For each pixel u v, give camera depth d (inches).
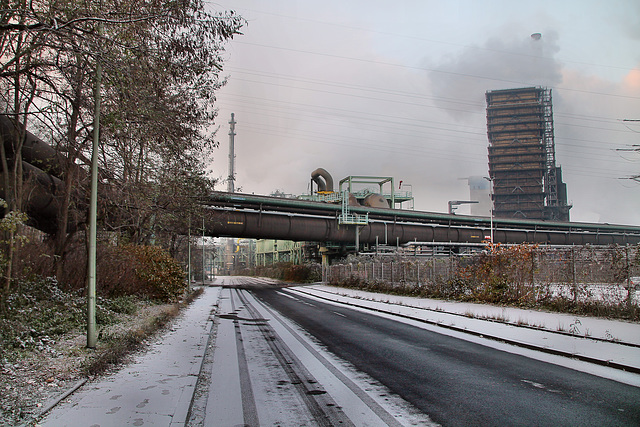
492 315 594.9
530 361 335.0
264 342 445.1
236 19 380.5
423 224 2453.2
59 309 509.4
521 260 732.7
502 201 6569.9
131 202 703.7
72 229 724.7
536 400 235.3
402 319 633.6
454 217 2522.1
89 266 372.8
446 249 2458.2
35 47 365.7
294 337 478.3
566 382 271.7
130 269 773.3
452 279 911.0
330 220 2123.5
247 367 325.4
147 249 871.1
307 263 2888.8
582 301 596.7
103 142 567.8
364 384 273.1
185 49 400.5
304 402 237.0
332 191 3090.6
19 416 202.5
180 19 365.1
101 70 382.3
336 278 1884.8
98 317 508.7
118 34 354.9
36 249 602.5
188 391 251.6
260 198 1852.9
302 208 1995.6
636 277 544.4
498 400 236.2
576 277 618.8
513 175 6540.4
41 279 572.4
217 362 344.8
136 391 251.0
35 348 342.3
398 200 3127.5
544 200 6510.8
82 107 482.9
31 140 612.1
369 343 428.1
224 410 224.1
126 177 649.0
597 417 207.6
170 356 358.3
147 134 491.5
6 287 446.3
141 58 365.7
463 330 499.2
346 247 2373.3
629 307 534.9
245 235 1907.0
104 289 711.7
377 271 1364.4
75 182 642.2
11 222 344.8
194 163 814.5
